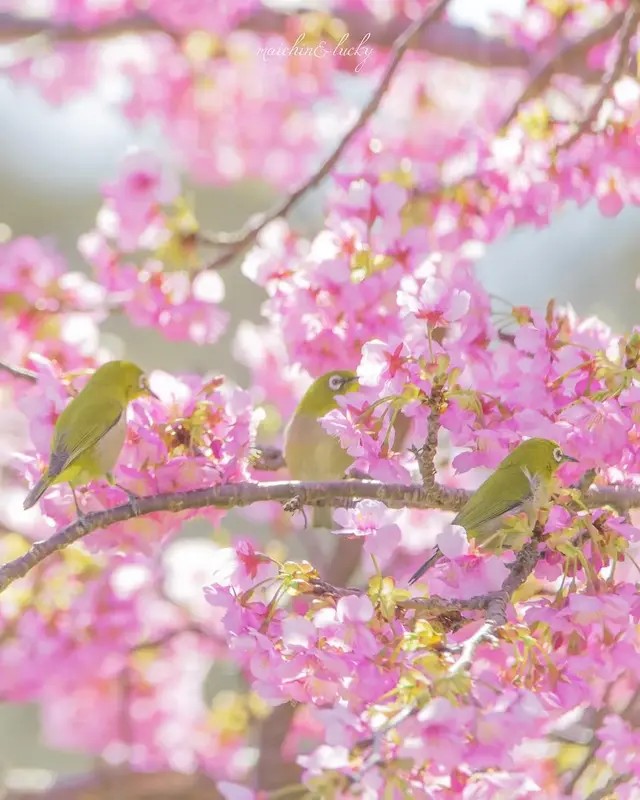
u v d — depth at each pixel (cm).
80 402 900
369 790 581
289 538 1780
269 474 1267
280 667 706
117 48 1803
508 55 1566
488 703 604
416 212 1180
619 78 1138
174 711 1719
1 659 1517
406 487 862
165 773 1672
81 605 1496
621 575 993
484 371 907
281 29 1634
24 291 1230
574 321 971
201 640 1712
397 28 1623
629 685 1246
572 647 730
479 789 605
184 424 897
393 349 812
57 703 1688
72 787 1655
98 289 1245
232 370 2484
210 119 1845
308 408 1059
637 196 1169
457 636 860
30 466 937
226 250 1183
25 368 1206
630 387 835
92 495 923
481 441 853
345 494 870
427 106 1741
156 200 1188
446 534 739
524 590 800
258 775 1560
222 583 774
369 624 696
